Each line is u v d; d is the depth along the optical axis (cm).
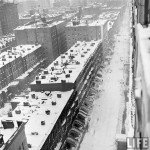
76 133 8150
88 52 12069
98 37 14850
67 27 15075
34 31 14625
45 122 6400
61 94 7988
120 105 9962
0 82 11006
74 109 8419
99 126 8706
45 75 9219
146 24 1005
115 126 8581
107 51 16962
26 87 12338
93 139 8044
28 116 6738
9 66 11588
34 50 13812
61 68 9869
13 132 4788
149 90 425
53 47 14988
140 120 593
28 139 5756
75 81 8494
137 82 617
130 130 1839
